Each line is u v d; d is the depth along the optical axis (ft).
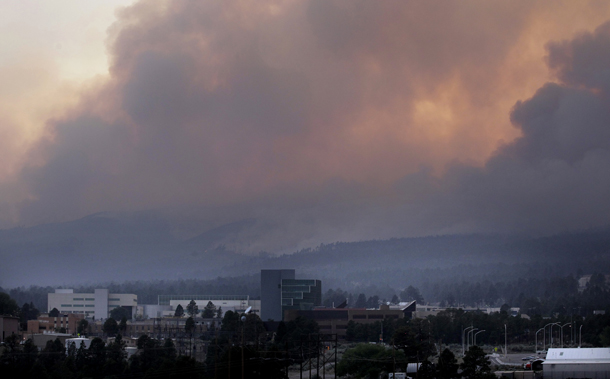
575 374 490.49
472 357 511.40
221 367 475.31
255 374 474.49
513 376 516.73
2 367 481.87
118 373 531.91
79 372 520.42
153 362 558.15
